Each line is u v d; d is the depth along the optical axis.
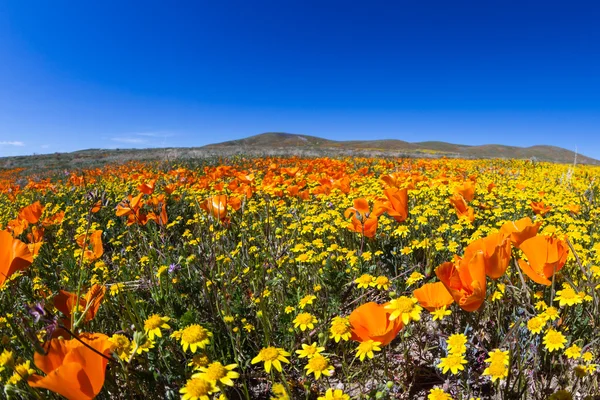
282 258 3.73
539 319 2.06
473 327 2.52
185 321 2.45
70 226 6.21
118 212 4.50
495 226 5.12
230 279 3.54
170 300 2.96
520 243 2.04
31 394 1.73
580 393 2.09
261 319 2.79
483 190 7.27
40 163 41.97
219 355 2.58
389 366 2.57
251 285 3.53
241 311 2.95
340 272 3.27
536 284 2.87
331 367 1.81
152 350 2.38
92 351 1.37
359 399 1.94
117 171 16.28
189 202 7.30
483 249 1.88
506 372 1.90
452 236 4.34
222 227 4.76
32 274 3.77
